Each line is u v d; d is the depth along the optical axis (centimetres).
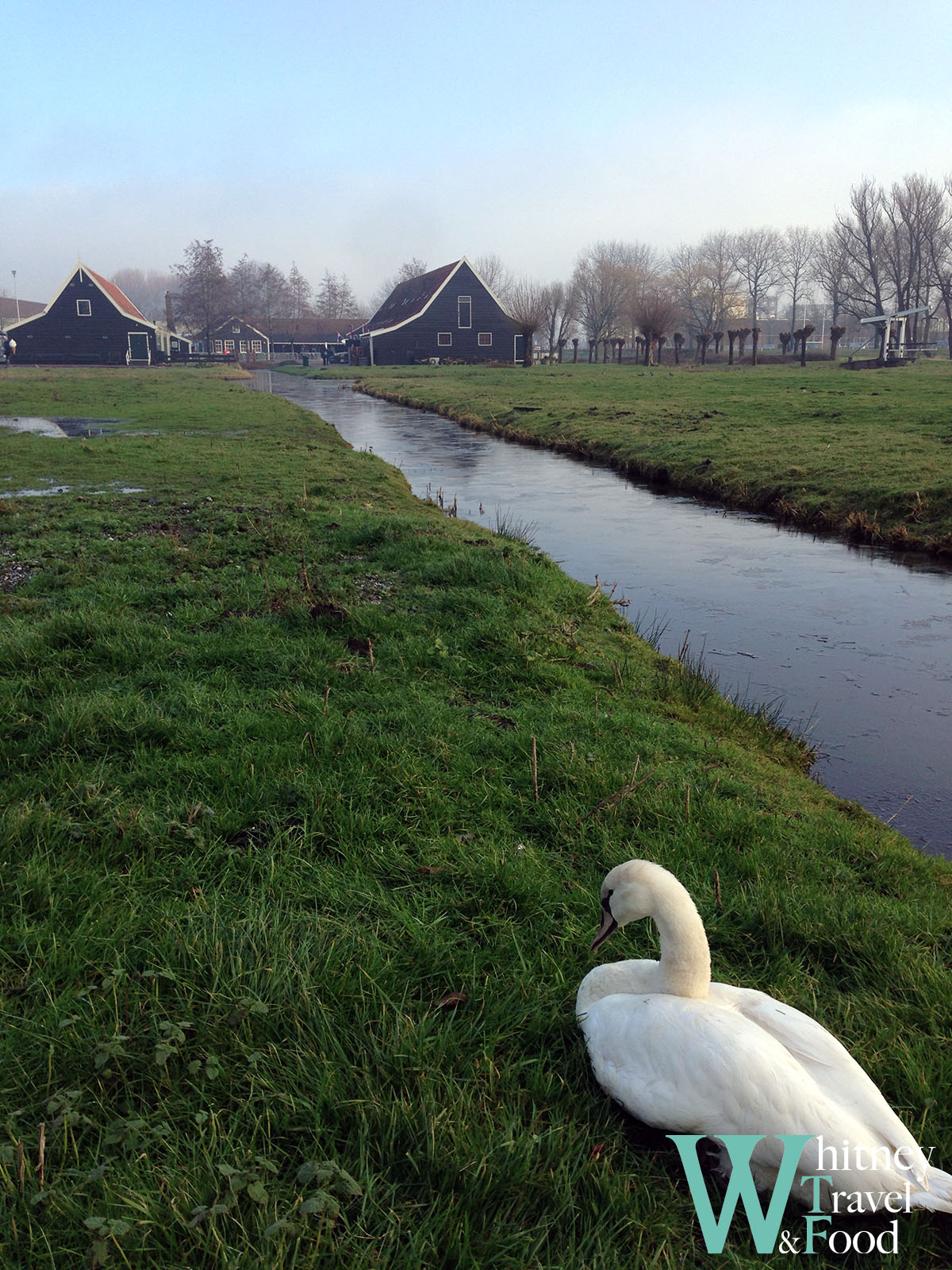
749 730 738
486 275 15512
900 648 985
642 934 403
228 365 9181
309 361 11800
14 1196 249
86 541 1170
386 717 605
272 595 888
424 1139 277
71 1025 309
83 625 718
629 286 11731
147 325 8750
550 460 2534
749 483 1917
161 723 554
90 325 8669
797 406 3047
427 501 1731
